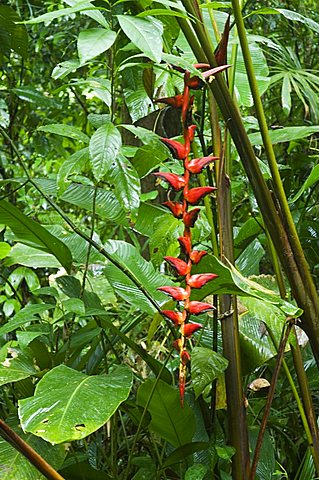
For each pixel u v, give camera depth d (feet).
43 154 10.52
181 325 3.89
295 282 4.76
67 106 11.10
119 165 4.85
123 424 6.01
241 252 6.19
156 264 5.21
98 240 6.33
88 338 5.45
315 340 4.79
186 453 5.28
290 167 7.14
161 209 6.21
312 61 10.45
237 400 4.90
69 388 4.28
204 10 6.43
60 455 4.60
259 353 5.45
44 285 10.87
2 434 3.93
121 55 5.83
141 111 5.74
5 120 8.18
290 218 4.77
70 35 10.87
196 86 4.18
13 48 6.41
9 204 5.16
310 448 5.12
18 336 5.22
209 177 5.21
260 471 5.66
